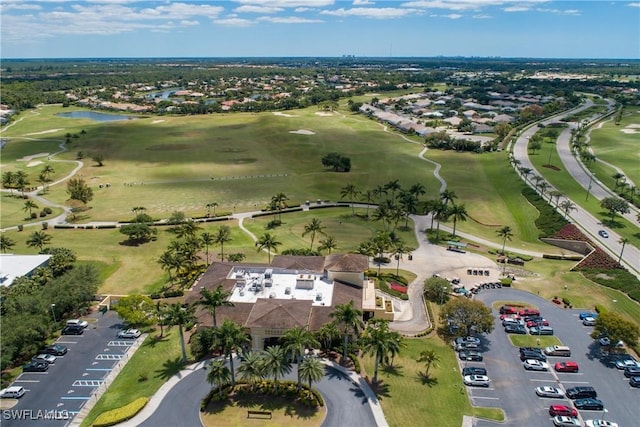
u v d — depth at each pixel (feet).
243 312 295.69
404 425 228.22
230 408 238.27
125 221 512.22
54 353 279.49
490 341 300.61
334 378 261.03
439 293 352.28
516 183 631.15
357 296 324.60
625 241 415.64
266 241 393.09
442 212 470.80
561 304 346.33
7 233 474.90
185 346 289.53
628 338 273.95
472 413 237.45
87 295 329.31
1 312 295.07
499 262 419.95
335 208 565.12
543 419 234.58
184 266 385.09
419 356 283.59
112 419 225.56
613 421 232.73
